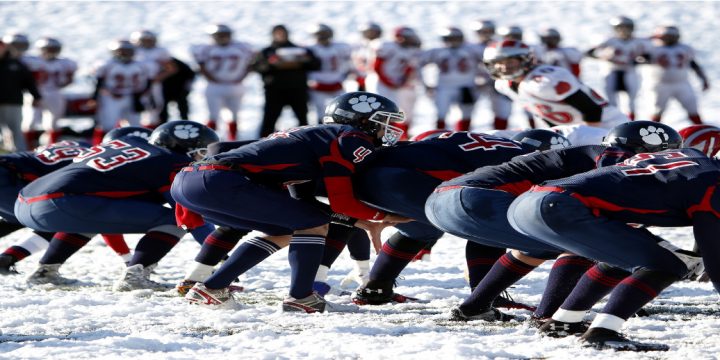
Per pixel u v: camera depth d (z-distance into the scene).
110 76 47.31
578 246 13.57
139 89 47.81
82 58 95.56
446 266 22.03
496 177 15.03
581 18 111.88
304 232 16.33
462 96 50.88
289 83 46.19
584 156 15.09
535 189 13.87
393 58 49.47
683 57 50.47
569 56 53.00
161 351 13.30
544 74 25.72
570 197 13.41
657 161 13.68
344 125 16.52
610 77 53.50
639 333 14.55
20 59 49.22
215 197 15.80
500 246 15.33
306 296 16.39
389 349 13.23
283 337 14.04
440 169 16.48
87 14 116.38
